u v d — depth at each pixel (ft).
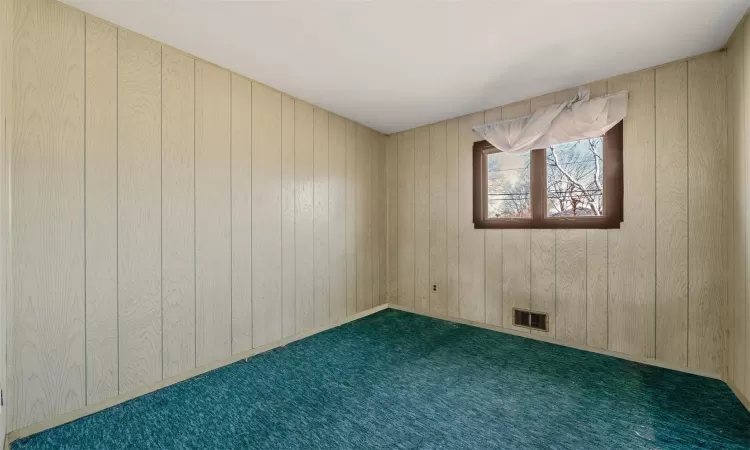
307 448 4.94
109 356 6.10
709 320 6.98
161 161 6.79
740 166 6.05
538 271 9.43
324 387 6.80
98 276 5.96
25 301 5.19
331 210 10.87
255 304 8.59
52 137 5.44
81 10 5.71
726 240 6.77
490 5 5.57
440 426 5.46
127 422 5.61
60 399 5.54
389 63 7.63
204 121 7.52
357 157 11.91
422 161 12.17
